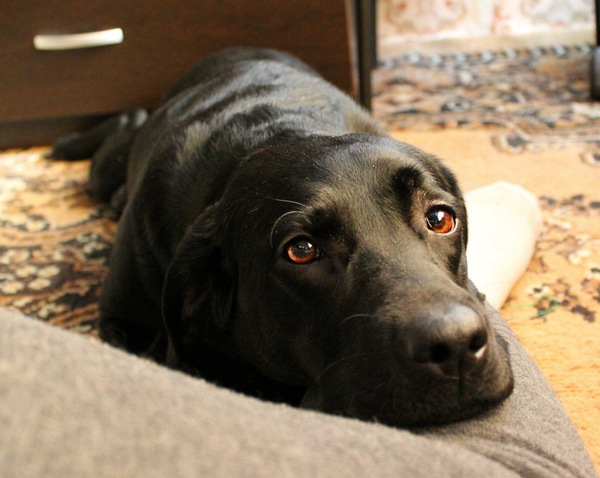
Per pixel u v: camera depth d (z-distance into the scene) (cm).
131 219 192
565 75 380
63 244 254
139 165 225
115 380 75
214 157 174
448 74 407
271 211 135
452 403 107
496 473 79
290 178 136
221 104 200
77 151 323
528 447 101
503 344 127
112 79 327
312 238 130
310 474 70
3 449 62
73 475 62
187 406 75
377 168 135
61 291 225
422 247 130
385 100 373
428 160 153
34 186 303
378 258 125
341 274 128
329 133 164
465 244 163
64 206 284
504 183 221
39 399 68
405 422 110
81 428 67
